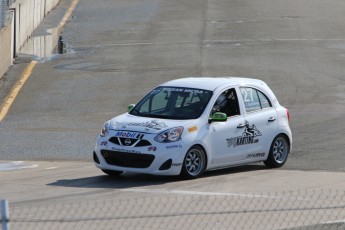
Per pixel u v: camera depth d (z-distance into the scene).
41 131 49.19
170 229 23.84
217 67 68.12
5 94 60.81
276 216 25.98
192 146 32.94
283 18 90.31
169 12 95.69
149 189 31.09
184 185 32.00
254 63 69.56
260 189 31.36
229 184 32.47
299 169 36.97
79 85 63.16
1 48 64.88
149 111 34.34
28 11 81.31
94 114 54.91
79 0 106.25
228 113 34.88
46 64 70.44
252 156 35.72
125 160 32.47
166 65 69.44
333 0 101.38
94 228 23.83
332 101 56.97
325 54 73.00
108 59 72.50
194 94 34.62
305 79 63.94
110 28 87.31
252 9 96.12
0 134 48.41
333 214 26.38
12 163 39.59
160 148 32.06
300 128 48.59
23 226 23.88
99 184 32.44
